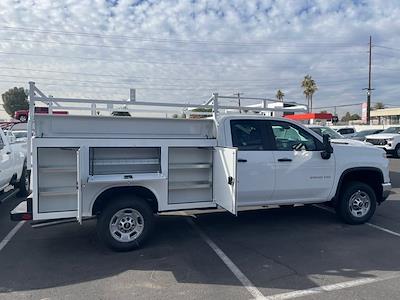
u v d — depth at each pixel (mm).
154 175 5598
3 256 5324
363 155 7039
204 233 6434
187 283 4410
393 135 21688
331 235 6316
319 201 6824
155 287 4305
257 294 4113
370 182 7355
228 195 5539
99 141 5332
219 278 4555
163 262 5082
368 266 4934
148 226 5605
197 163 6066
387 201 9242
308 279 4512
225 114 6402
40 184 5219
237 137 6207
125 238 5504
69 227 6758
